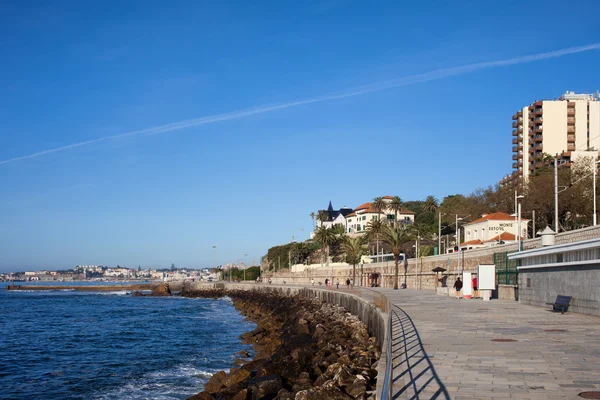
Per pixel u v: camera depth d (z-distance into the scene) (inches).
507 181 6077.8
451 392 492.7
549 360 644.1
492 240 3828.7
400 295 2353.6
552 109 6284.5
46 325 2783.0
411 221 7012.8
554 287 1419.8
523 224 3954.2
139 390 1229.7
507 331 925.2
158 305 4544.8
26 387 1300.4
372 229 4643.2
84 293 7381.9
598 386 510.0
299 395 671.1
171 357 1685.5
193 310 3890.3
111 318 3196.4
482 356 674.2
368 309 1593.3
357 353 1024.2
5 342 2117.4
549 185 3784.5
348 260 5659.5
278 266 7436.0
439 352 705.6
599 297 1159.6
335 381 737.0
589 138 6254.9
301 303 3223.4
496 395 479.8
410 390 502.0
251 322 2869.1
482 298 1940.2
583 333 894.4
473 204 5152.6
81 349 1910.7
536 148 6314.0
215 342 2026.3
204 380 1317.7
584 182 3663.9
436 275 3203.7
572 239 1841.8
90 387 1282.0
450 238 5359.3
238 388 880.3
